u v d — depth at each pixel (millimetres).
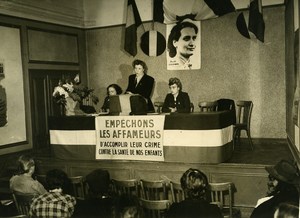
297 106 5035
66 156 5953
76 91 6125
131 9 8531
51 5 8016
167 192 5148
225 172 5062
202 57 8211
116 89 6676
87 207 3107
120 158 5590
